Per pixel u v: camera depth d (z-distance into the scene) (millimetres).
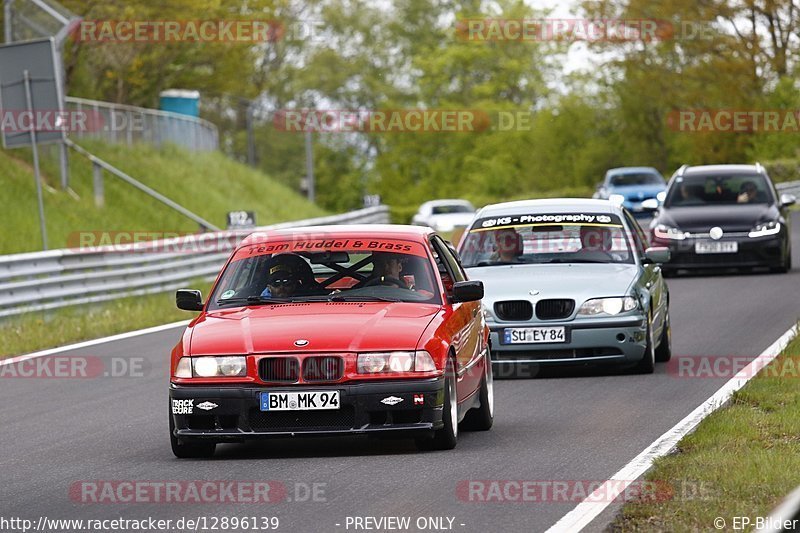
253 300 24156
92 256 52625
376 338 22031
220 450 23656
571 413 26734
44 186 84062
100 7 103938
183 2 109000
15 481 21016
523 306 32062
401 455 22297
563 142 178375
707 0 151750
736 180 59562
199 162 116500
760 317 42750
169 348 41281
